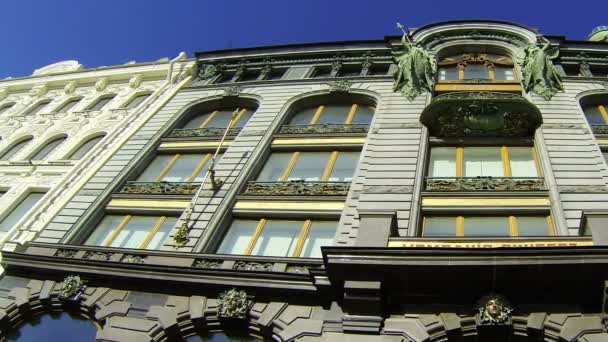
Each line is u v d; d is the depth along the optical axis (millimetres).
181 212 18688
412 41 26609
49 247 17016
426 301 12750
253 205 18188
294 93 25062
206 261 15312
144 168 22078
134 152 22438
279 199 18234
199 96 26547
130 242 18156
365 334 12359
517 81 23422
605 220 13406
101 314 14586
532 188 17047
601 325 11609
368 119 22812
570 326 11703
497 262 12070
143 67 30594
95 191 20219
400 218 15930
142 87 29391
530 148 19250
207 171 20109
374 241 14055
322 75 27250
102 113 27609
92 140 25703
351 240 15297
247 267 14875
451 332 12180
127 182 20859
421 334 12180
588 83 22844
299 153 21188
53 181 22500
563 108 20875
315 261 14516
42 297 15414
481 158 19141
